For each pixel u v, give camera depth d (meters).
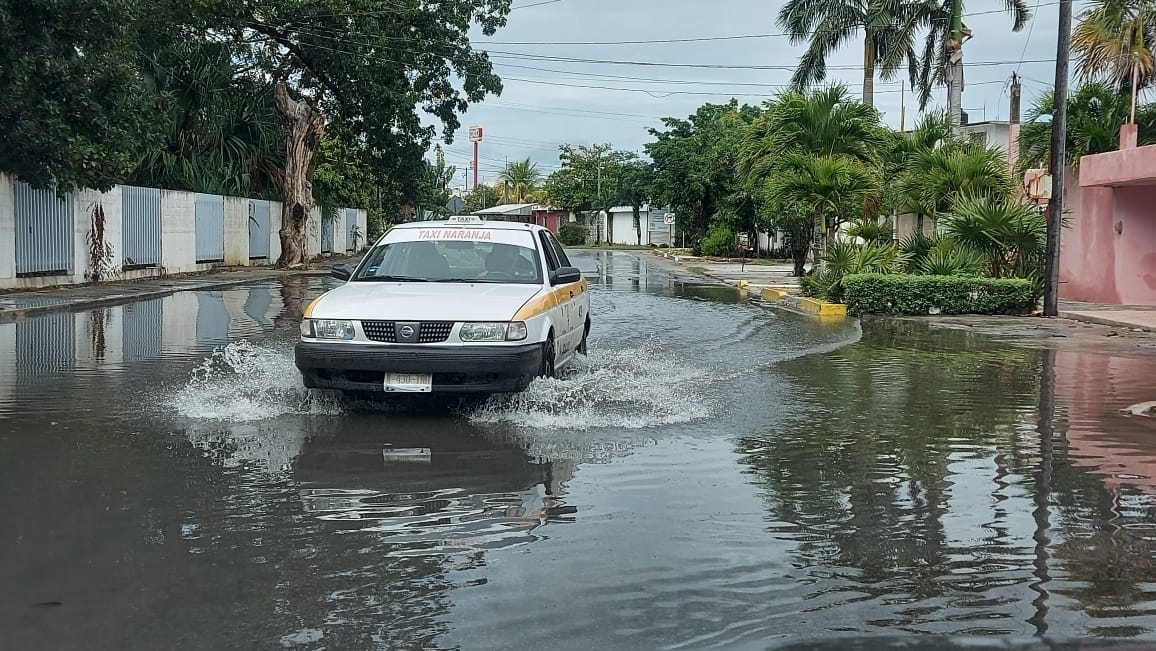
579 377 10.27
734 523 5.29
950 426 8.04
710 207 53.81
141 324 15.85
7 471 6.26
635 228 81.00
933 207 23.09
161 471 6.29
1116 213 20.84
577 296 10.83
